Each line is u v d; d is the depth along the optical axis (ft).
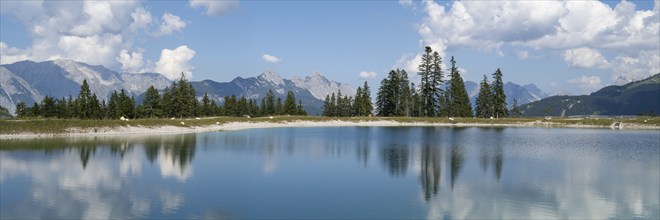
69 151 158.81
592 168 131.13
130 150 165.48
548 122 402.11
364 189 98.32
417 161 144.36
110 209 78.54
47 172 114.32
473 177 114.42
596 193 95.96
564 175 118.21
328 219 74.23
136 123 264.72
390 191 96.68
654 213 80.43
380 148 184.24
